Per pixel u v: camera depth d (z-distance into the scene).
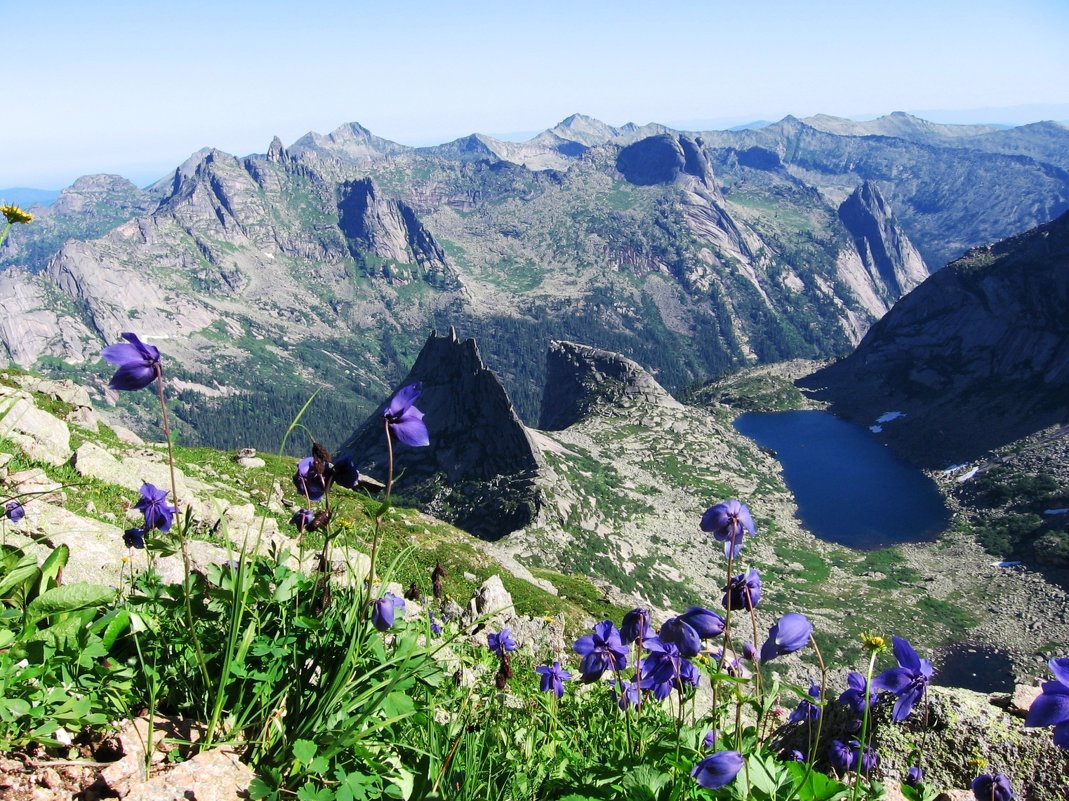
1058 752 5.75
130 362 3.66
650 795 3.96
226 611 4.32
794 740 6.43
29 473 12.70
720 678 4.21
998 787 4.46
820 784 3.78
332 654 4.14
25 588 4.42
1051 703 2.89
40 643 3.96
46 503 10.19
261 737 3.96
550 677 6.56
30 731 3.72
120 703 3.91
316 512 4.31
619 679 6.22
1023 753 5.85
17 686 3.84
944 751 5.92
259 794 3.60
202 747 3.89
